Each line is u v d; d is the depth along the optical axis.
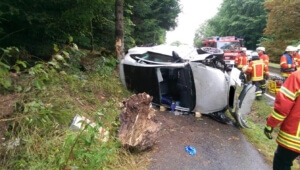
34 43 4.93
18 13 4.02
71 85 4.23
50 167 2.33
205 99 4.71
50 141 2.63
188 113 5.02
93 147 2.67
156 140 3.76
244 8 31.47
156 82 5.04
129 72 5.41
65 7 4.67
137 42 12.61
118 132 3.37
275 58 18.30
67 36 5.29
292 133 2.30
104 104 4.30
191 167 3.15
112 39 9.59
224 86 4.56
